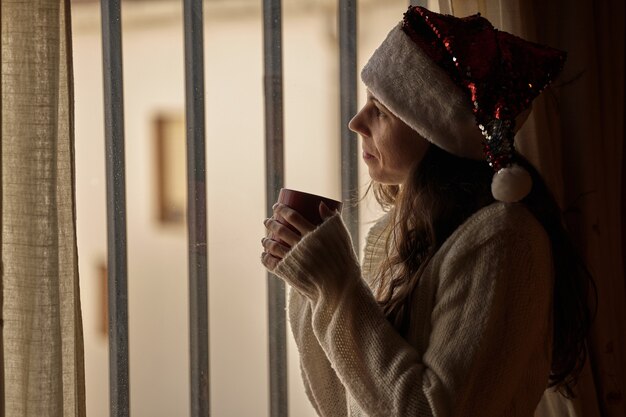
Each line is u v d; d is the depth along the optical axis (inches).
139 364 125.1
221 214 98.0
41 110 41.4
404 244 44.8
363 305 40.3
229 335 113.3
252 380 115.8
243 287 111.7
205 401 58.0
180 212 123.6
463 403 37.0
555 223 45.7
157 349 125.6
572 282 45.9
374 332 39.6
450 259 40.5
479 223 40.8
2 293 39.4
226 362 114.6
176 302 126.6
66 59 42.3
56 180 41.9
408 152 43.9
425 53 41.6
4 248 41.9
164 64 110.7
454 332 38.7
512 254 39.6
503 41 42.3
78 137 108.2
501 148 40.6
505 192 39.8
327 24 91.7
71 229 42.8
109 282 53.7
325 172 93.9
